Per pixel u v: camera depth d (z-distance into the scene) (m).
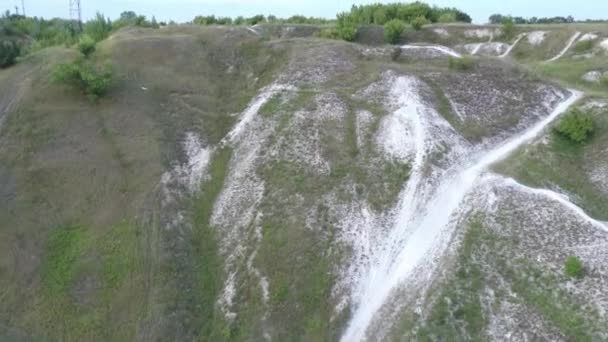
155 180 34.22
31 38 65.69
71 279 28.41
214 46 50.12
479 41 66.00
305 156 35.47
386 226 31.08
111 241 30.25
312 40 51.69
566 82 47.47
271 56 48.34
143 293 28.08
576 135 36.38
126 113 39.25
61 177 33.44
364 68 45.41
